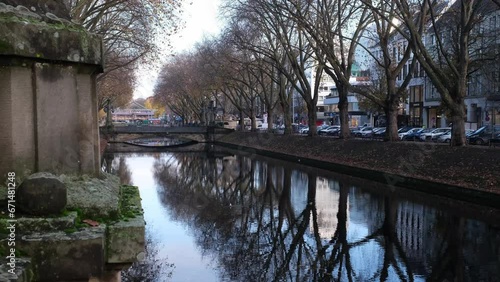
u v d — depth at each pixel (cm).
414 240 1551
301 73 4422
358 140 3609
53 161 365
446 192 2203
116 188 413
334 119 9750
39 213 323
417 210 1988
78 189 362
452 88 2512
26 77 353
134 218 368
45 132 361
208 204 2308
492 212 1859
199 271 1270
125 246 339
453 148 2472
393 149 2989
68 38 363
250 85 5769
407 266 1305
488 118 5034
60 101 368
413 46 2505
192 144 7569
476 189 2009
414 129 5100
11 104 346
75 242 314
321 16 3244
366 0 2617
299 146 4503
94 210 354
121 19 3641
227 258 1405
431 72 2525
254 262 1359
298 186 2827
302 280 1213
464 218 1791
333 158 3616
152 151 5941
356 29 3716
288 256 1426
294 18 3062
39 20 360
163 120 14425
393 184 2647
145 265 1330
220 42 5328
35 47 347
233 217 1992
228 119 9800
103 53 390
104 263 329
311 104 4519
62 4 402
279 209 2158
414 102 6644
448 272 1238
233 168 3891
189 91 7488
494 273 1212
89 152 386
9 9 348
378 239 1597
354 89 3262
